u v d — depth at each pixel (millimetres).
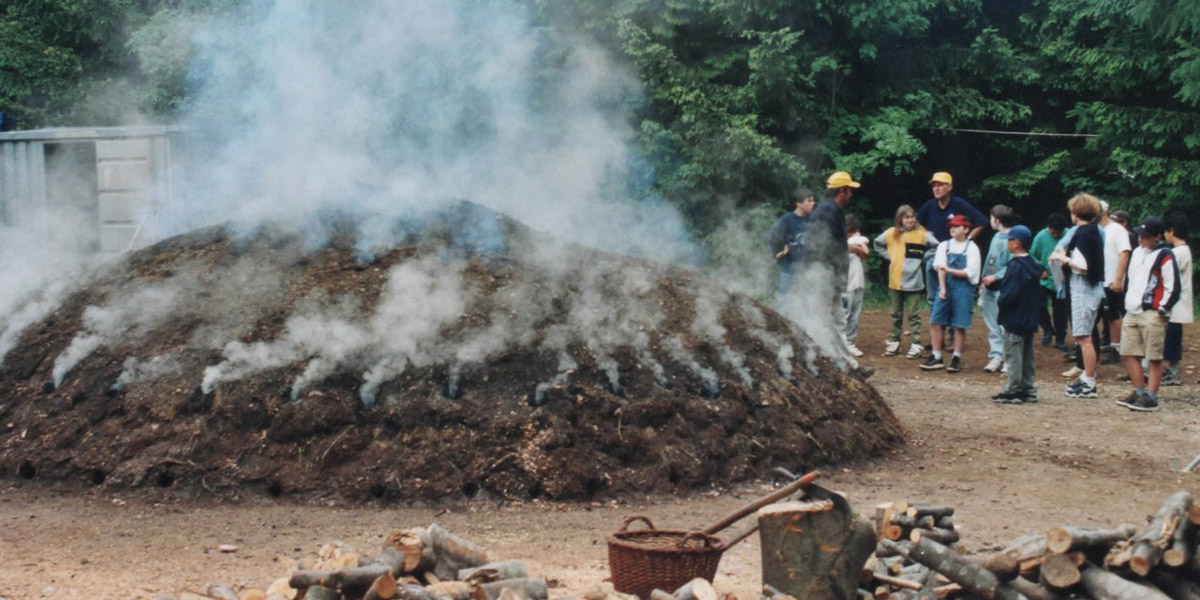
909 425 9711
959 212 13945
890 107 21531
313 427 7137
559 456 7047
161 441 7152
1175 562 4344
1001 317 11086
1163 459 8531
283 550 5840
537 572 5355
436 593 4320
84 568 5402
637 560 4652
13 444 7352
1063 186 23516
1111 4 20328
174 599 4656
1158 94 21891
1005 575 4496
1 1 22719
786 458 7727
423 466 6977
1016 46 23469
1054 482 7691
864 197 24078
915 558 4645
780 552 4574
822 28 21359
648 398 7477
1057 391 12000
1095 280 11508
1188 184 21047
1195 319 17828
